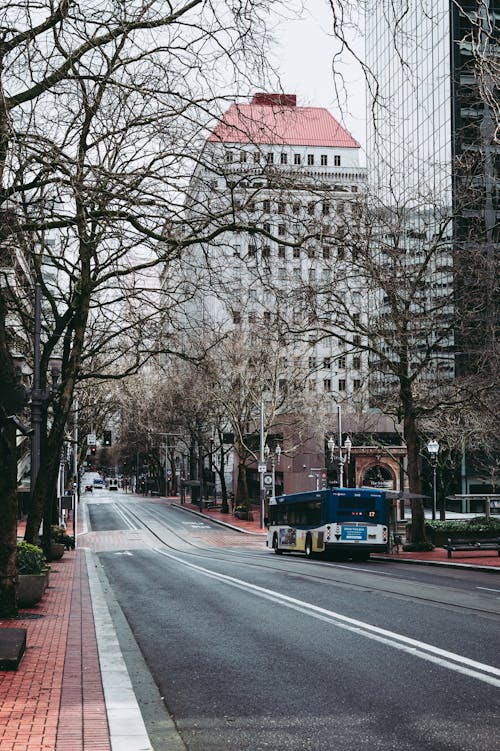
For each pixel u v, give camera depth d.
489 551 37.12
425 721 7.62
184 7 12.82
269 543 44.72
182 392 70.25
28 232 13.51
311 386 65.06
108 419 72.88
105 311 25.03
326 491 36.69
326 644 12.00
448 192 44.62
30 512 26.73
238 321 17.11
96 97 13.31
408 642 11.98
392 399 43.34
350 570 28.19
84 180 12.59
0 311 13.77
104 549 49.19
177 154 13.70
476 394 34.81
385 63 69.94
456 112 59.75
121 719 7.48
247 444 79.88
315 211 14.62
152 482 145.88
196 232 13.66
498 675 9.58
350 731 7.33
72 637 12.82
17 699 8.35
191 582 23.45
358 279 35.31
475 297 33.16
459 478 80.19
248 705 8.45
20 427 14.25
